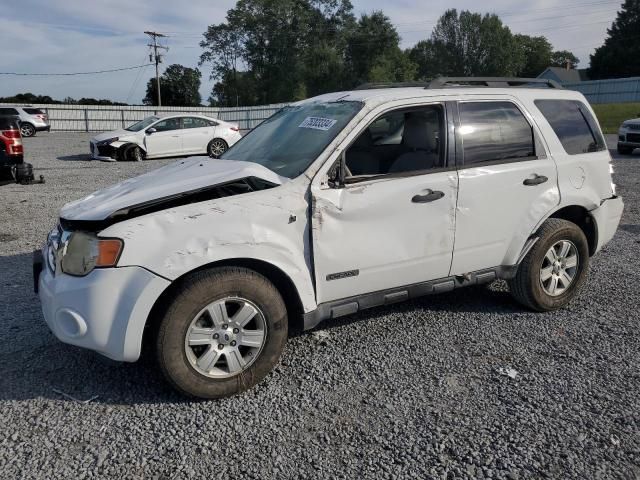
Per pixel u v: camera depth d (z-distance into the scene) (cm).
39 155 1906
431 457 280
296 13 6494
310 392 342
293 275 344
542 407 324
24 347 400
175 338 314
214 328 326
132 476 266
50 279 327
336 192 356
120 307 304
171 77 7619
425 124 403
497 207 422
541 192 444
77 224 325
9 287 528
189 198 332
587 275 533
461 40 8494
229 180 340
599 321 450
